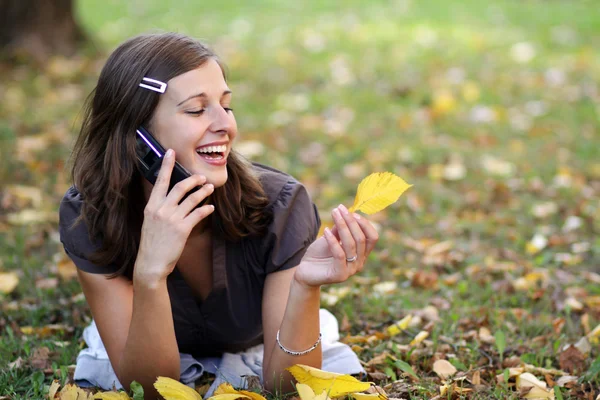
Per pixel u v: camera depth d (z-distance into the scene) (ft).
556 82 34.32
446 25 46.37
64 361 13.19
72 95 31.96
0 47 36.24
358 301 16.05
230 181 11.08
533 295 16.05
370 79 34.68
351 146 26.61
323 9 51.37
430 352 13.34
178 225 10.07
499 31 44.75
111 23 46.16
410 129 28.37
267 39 42.37
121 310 11.34
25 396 11.55
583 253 18.81
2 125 27.58
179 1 52.95
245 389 11.59
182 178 10.21
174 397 10.29
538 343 13.79
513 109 30.81
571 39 42.86
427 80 34.45
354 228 9.66
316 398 9.80
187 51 10.34
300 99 31.73
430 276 17.04
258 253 11.60
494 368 12.80
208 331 12.05
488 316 14.93
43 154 25.02
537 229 20.13
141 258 10.21
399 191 9.61
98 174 10.90
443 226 20.36
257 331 12.30
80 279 11.46
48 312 15.51
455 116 29.91
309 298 10.43
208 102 10.27
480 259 18.24
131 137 10.41
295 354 10.81
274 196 11.64
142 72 10.25
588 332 14.34
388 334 14.21
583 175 24.04
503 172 24.17
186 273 11.63
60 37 37.09
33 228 20.07
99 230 11.06
